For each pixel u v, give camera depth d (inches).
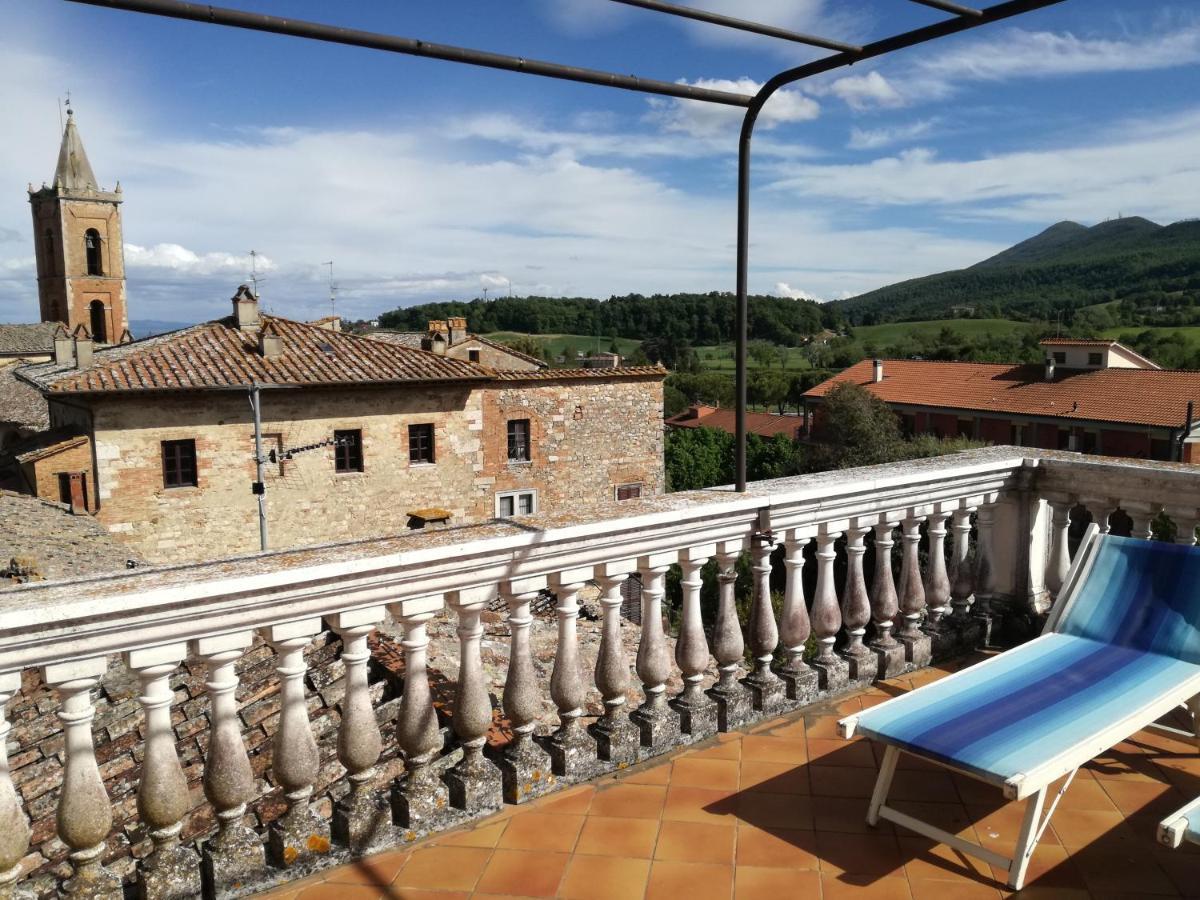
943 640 181.0
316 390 1031.0
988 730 108.2
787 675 157.9
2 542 680.4
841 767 135.7
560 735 131.6
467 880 106.6
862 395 1654.8
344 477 1062.4
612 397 1290.6
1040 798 104.0
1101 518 183.3
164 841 98.2
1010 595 193.5
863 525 163.6
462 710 118.4
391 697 144.9
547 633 195.9
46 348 2495.1
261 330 1055.6
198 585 92.0
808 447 1791.3
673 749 141.6
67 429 1018.7
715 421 2519.7
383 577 105.7
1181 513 168.9
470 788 120.0
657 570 136.1
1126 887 106.0
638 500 144.3
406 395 1098.7
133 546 933.2
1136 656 132.9
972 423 1803.6
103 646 88.5
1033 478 188.4
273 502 1012.5
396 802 115.9
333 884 105.5
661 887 105.6
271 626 100.3
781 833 117.6
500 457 1200.2
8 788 86.7
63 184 2657.5
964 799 126.8
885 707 116.2
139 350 1032.2
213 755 100.0
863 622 167.6
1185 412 1473.9
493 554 114.3
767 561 149.7
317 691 139.0
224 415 973.8
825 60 131.6
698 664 143.6
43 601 85.9
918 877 108.1
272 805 116.6
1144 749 142.9
